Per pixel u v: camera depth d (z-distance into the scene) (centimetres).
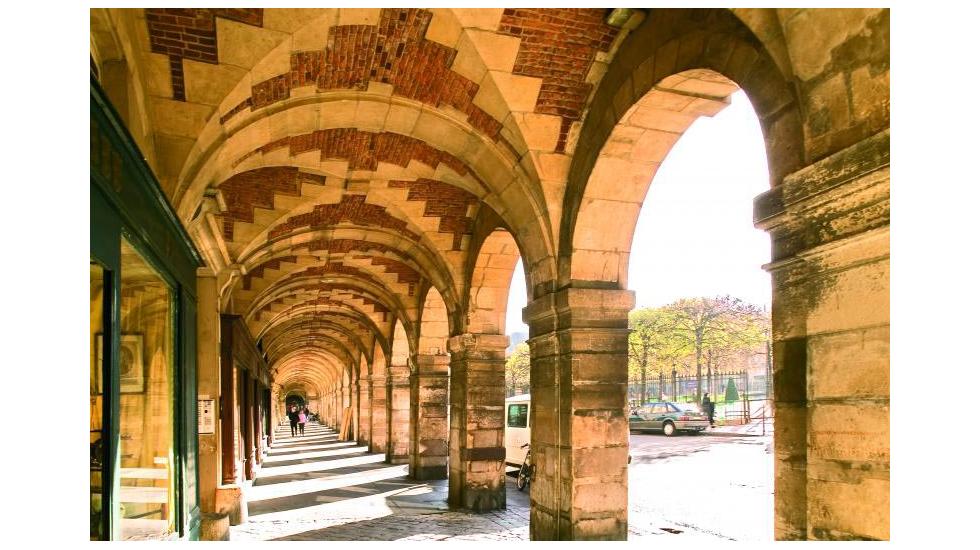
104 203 298
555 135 695
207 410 914
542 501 741
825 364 333
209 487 904
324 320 2345
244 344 1355
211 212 768
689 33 506
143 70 533
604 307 698
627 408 703
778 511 363
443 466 1516
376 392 2388
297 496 1257
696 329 3359
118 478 327
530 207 752
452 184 923
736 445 1914
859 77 321
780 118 395
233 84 566
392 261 1491
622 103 608
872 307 306
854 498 311
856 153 311
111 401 318
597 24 586
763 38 399
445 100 685
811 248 341
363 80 647
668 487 1253
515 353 4834
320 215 1122
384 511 1085
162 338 480
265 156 805
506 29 585
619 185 682
